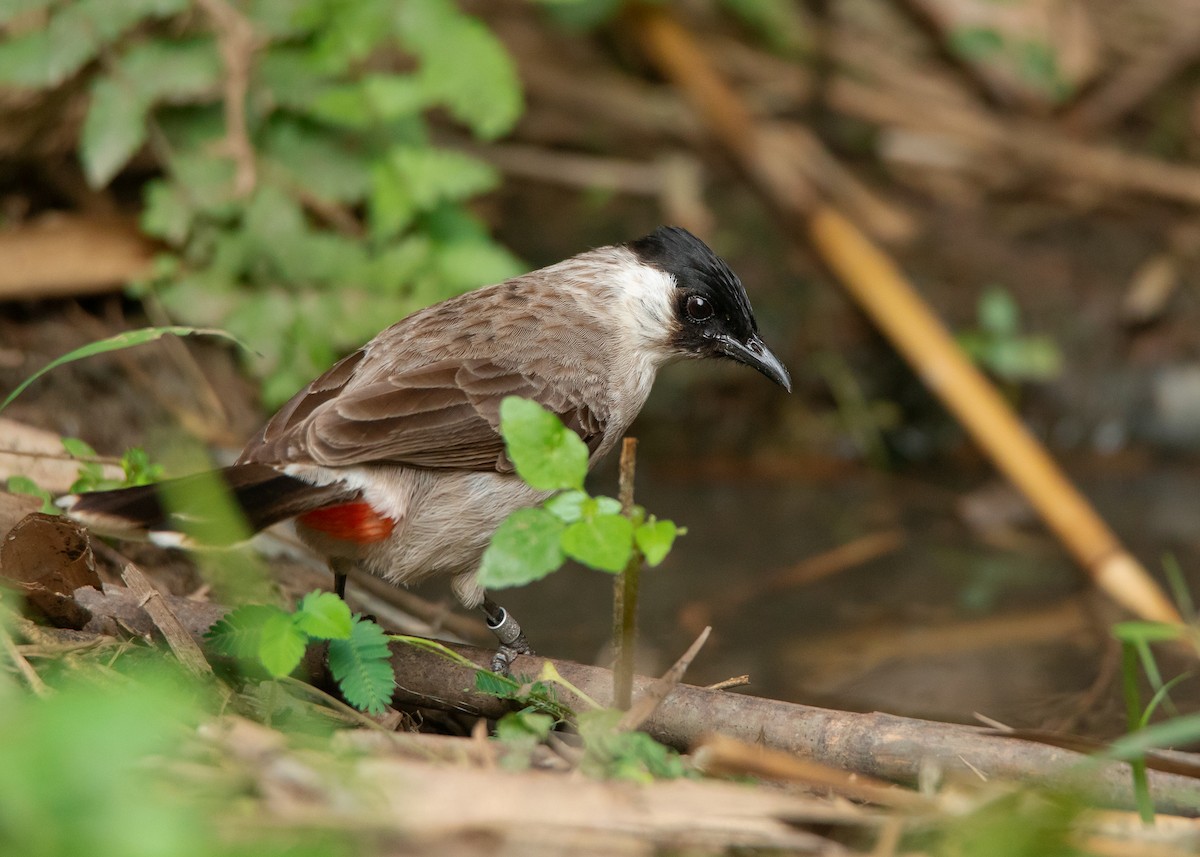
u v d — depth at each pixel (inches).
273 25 458.9
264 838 199.3
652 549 248.2
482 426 319.9
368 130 481.4
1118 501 539.5
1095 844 232.7
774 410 576.1
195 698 263.3
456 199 500.1
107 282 456.8
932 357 518.0
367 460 304.2
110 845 178.9
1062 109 674.8
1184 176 642.8
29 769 181.6
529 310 354.9
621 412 364.5
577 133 639.1
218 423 446.0
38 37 432.8
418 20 473.4
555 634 406.9
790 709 281.3
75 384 424.5
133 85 446.0
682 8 682.8
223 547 277.7
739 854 220.2
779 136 640.4
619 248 389.1
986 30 645.9
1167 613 426.9
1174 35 682.8
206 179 461.1
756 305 583.2
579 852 209.6
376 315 467.2
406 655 303.9
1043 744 266.7
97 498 273.3
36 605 279.9
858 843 231.8
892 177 650.8
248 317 460.4
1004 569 470.6
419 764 230.5
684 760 263.7
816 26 684.1
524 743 252.1
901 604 436.5
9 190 470.6
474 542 323.6
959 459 574.6
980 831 223.6
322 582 384.2
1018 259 614.9
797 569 465.4
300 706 271.9
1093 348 590.2
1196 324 597.0
